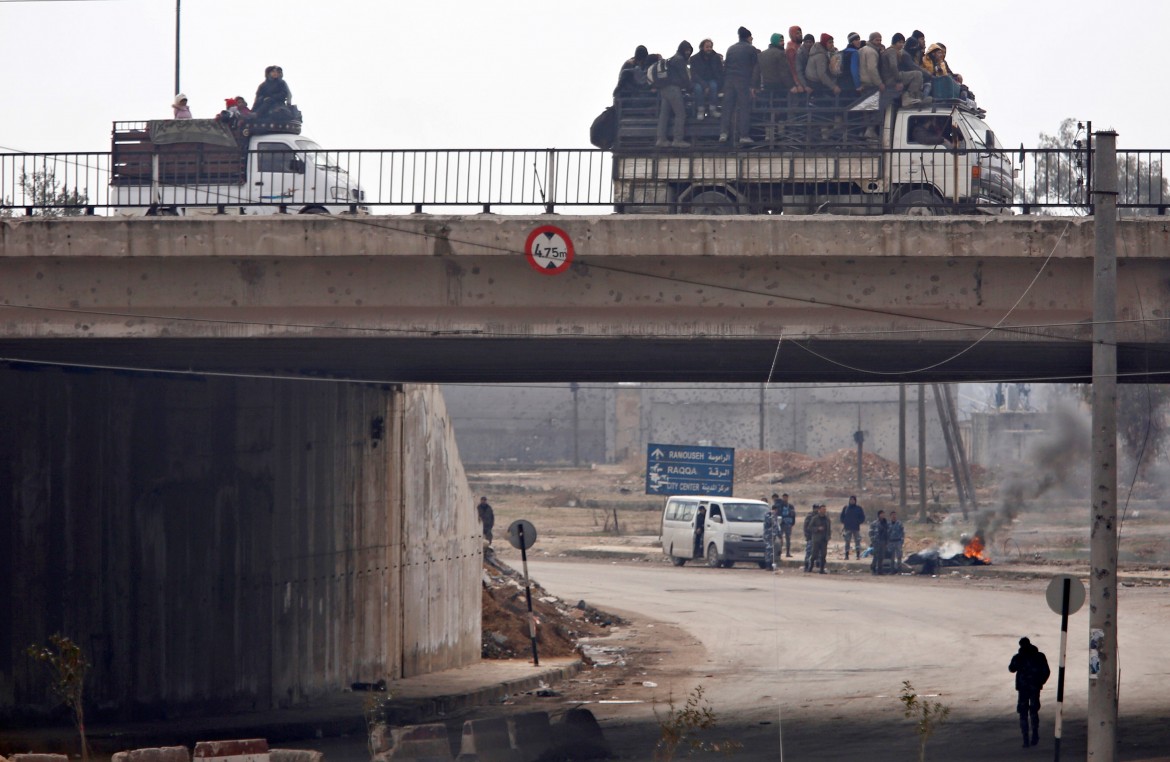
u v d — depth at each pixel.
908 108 76.75
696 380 90.50
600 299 60.09
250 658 73.06
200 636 69.75
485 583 112.75
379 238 58.81
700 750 63.28
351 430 82.94
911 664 93.38
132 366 71.38
